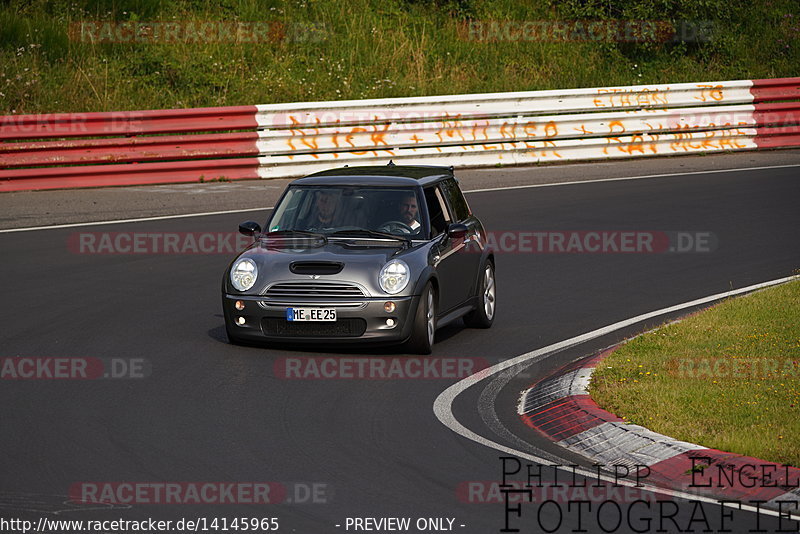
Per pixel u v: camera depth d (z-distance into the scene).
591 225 62.56
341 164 79.44
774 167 83.69
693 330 39.28
